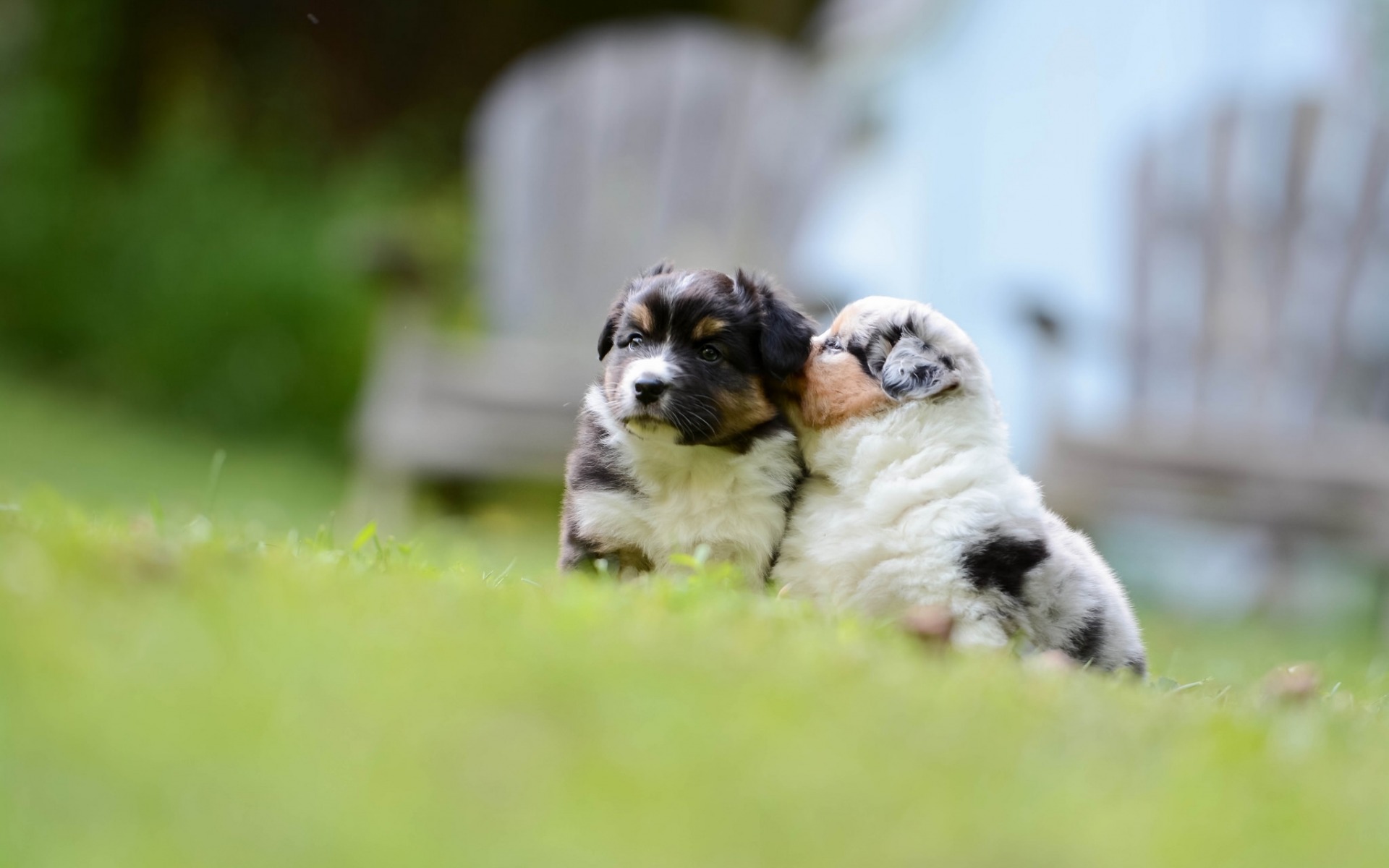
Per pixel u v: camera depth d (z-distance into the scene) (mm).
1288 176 13383
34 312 20109
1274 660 8805
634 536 6551
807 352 6484
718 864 3031
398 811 3096
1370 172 13320
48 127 20484
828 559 6277
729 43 15945
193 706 3447
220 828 2951
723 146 15820
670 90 15781
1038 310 12250
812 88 16047
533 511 15984
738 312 6574
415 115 24031
